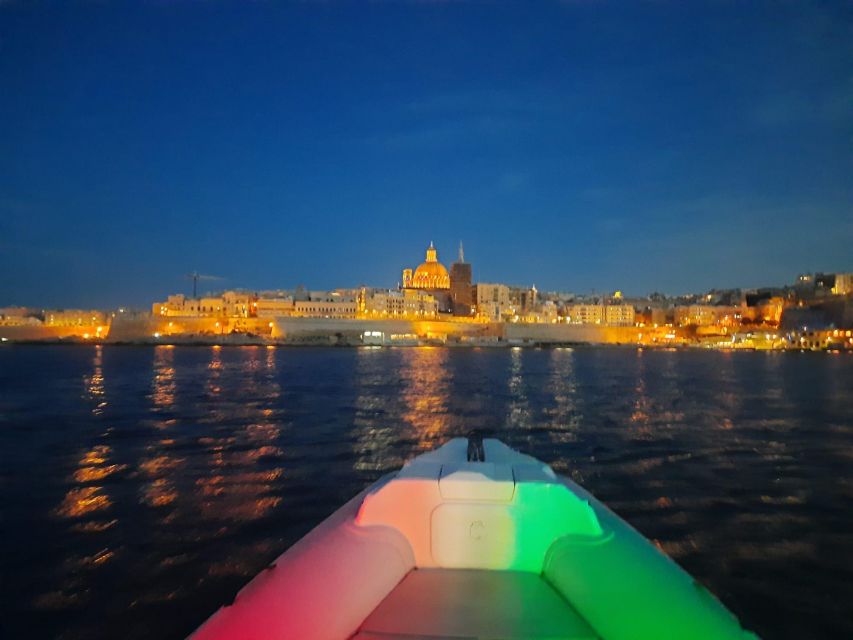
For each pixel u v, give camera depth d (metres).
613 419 31.42
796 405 38.59
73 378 59.53
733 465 19.33
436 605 3.80
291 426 27.97
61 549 11.44
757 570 10.45
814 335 186.00
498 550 4.28
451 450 6.44
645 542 4.83
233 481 16.89
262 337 175.88
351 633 3.52
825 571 10.42
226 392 45.38
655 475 17.83
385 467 18.84
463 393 46.16
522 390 49.34
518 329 199.88
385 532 4.29
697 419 31.55
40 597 9.39
